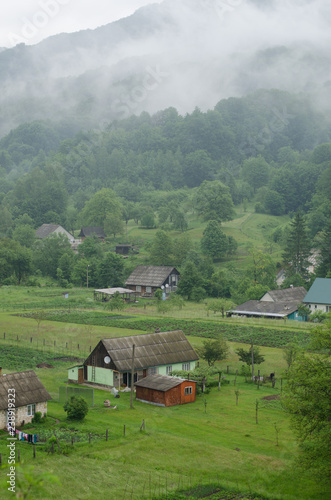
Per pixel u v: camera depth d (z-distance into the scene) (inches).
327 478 1393.9
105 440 1644.9
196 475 1451.8
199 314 4099.4
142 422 1870.1
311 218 7824.8
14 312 4010.8
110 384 2365.9
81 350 2910.9
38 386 1820.9
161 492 1327.5
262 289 4665.4
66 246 6860.2
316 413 1393.9
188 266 5132.9
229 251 7007.9
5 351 2812.5
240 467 1515.7
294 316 4106.8
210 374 2438.5
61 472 1370.6
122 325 3555.6
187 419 1942.7
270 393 2301.9
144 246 7327.8
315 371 1435.8
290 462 1558.8
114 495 1285.7
